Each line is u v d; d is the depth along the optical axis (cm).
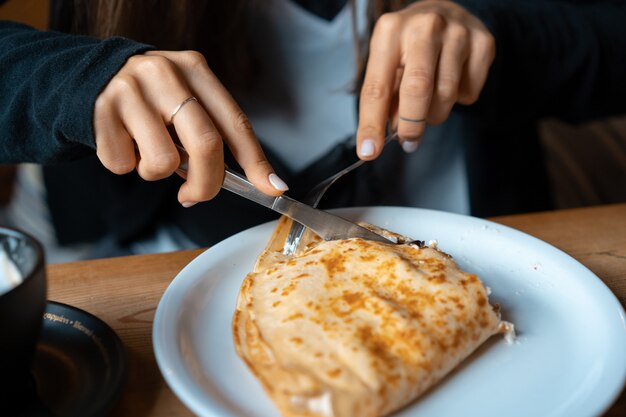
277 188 40
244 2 70
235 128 41
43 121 45
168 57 43
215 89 42
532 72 73
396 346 32
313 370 30
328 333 32
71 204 80
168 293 37
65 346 33
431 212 48
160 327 34
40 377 32
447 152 78
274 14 74
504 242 44
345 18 75
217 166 40
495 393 32
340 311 33
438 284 35
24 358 29
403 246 39
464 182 79
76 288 42
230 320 37
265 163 41
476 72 55
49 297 41
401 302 34
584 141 129
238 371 33
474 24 59
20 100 47
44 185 79
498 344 35
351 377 30
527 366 34
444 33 52
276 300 35
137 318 39
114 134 41
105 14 63
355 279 36
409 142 50
